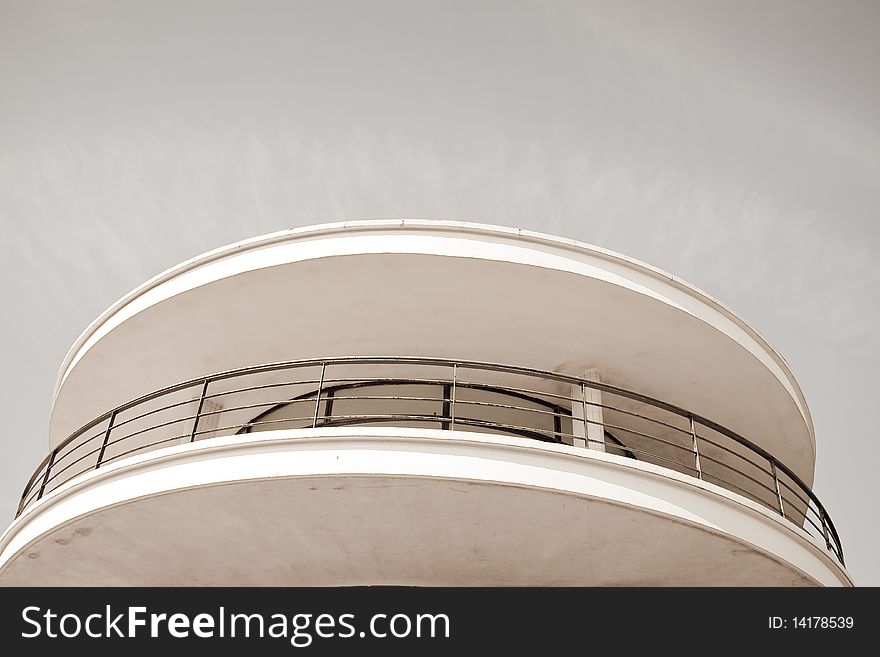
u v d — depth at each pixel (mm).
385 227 10430
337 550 9203
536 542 8852
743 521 8727
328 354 11492
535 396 11602
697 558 8930
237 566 9648
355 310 10898
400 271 10367
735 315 11156
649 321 10758
